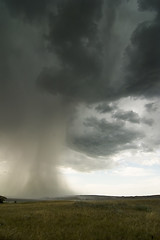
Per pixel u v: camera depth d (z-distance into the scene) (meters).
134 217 19.27
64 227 13.75
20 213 23.16
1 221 16.47
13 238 10.52
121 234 11.98
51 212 23.38
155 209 29.62
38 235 11.14
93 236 11.43
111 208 28.92
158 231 12.75
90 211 24.27
